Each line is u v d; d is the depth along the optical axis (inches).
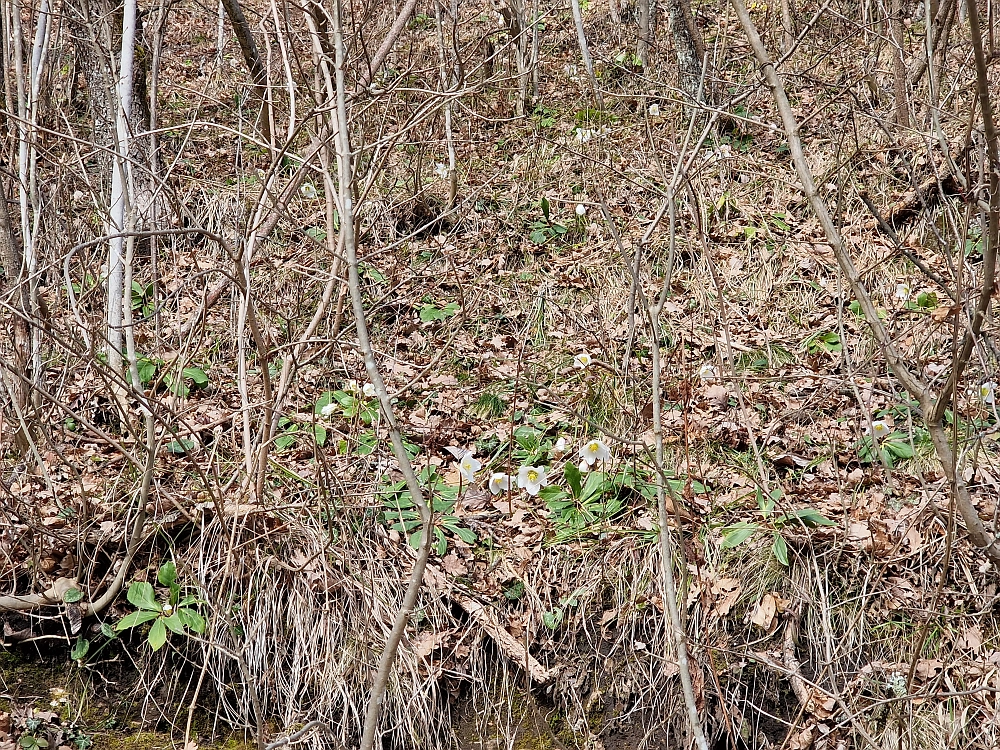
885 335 92.3
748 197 226.8
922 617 129.0
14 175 149.0
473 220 224.5
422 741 130.0
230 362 173.2
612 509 144.5
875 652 130.4
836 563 135.9
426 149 229.8
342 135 95.1
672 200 123.1
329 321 177.9
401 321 191.2
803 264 204.5
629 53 333.1
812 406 166.2
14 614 129.4
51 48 176.9
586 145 247.0
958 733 122.4
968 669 125.6
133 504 136.4
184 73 280.5
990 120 76.6
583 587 136.3
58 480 142.5
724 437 158.4
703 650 130.5
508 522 144.5
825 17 284.5
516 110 276.5
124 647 130.9
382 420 159.2
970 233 201.6
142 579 133.3
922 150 216.5
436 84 217.6
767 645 131.6
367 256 138.6
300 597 133.3
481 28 311.7
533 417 166.9
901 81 224.2
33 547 131.5
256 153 224.8
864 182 223.6
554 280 205.2
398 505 138.9
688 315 192.1
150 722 129.8
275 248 190.4
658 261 207.9
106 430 161.9
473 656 133.5
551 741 131.3
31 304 142.8
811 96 259.3
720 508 143.5
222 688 130.1
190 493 137.8
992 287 85.4
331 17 102.4
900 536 136.3
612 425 163.3
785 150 239.9
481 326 194.2
